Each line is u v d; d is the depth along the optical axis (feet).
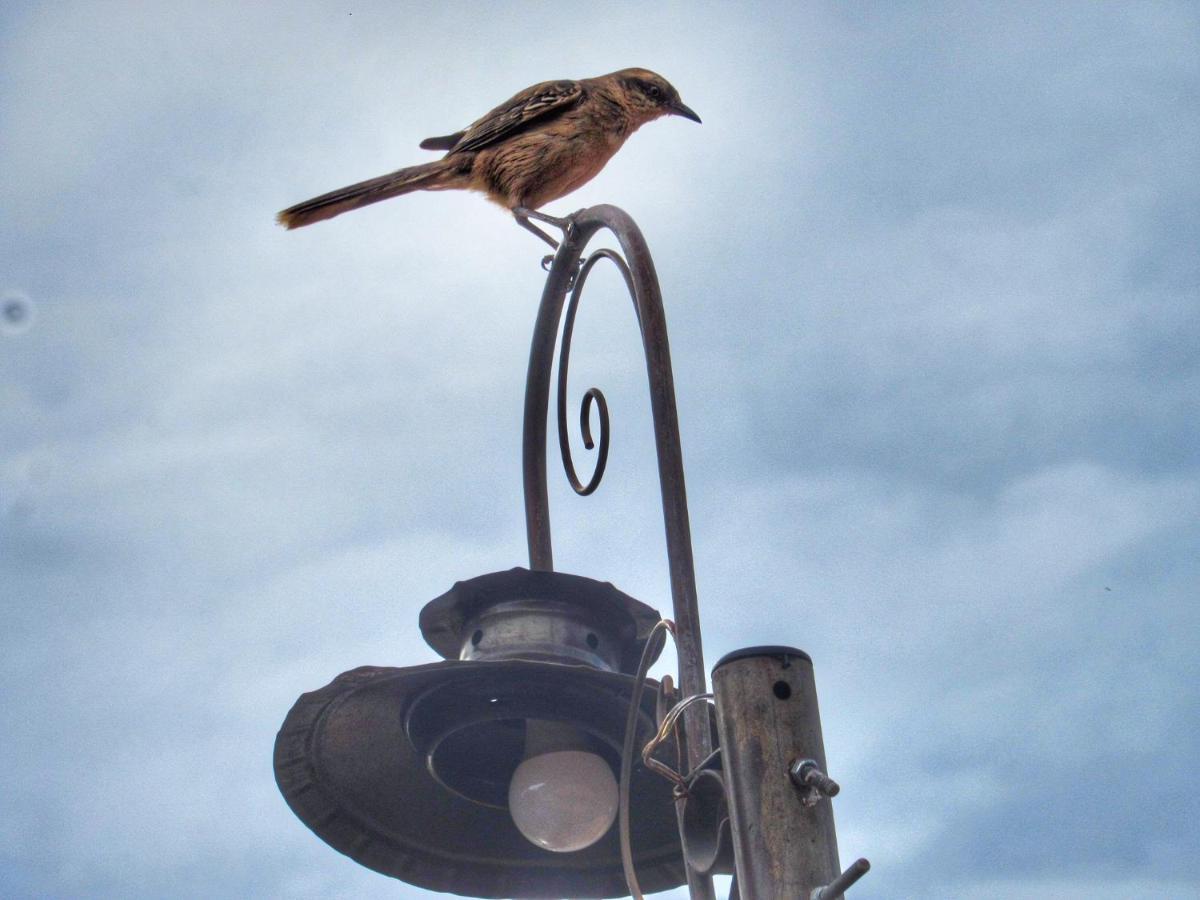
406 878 12.50
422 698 11.45
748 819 8.25
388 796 12.37
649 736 11.35
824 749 8.46
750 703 8.51
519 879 12.60
